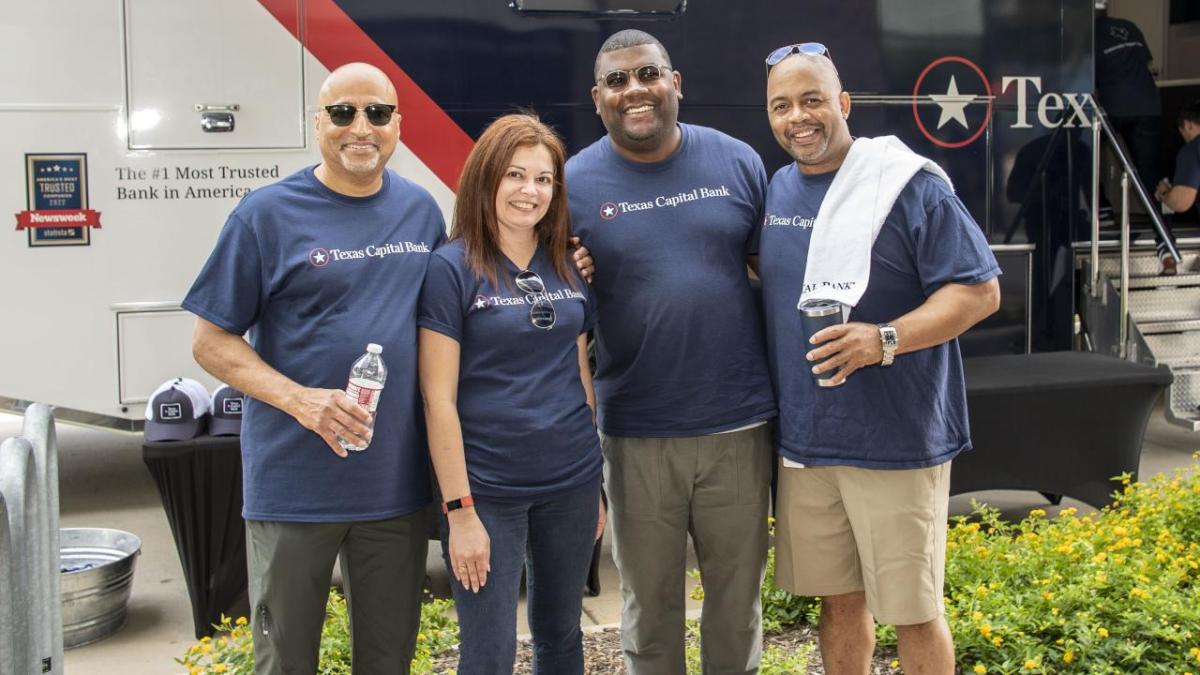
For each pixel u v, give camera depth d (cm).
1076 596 399
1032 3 673
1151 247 789
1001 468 582
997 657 380
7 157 537
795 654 410
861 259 311
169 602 538
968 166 673
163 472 471
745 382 335
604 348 340
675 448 334
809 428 324
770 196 338
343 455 289
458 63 581
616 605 525
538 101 593
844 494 324
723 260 334
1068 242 696
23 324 544
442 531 308
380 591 302
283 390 287
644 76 321
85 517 671
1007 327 691
